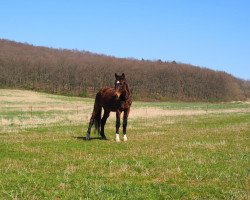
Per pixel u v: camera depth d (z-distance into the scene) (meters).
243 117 42.81
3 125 30.67
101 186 10.27
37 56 141.25
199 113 52.31
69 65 130.88
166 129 27.69
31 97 89.56
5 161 13.85
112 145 18.62
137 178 11.52
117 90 19.75
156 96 131.75
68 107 64.31
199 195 9.83
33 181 10.70
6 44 152.62
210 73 145.25
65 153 15.96
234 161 14.16
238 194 9.79
